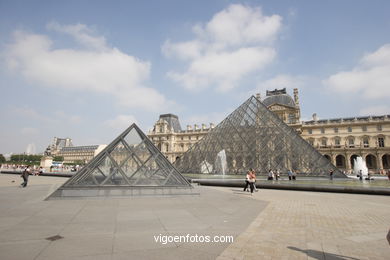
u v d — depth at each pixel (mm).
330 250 6633
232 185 26938
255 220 10094
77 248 6344
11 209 11641
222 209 12508
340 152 94688
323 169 34219
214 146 43344
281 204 14742
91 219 9688
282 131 39250
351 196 19656
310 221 10141
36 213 10734
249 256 6086
